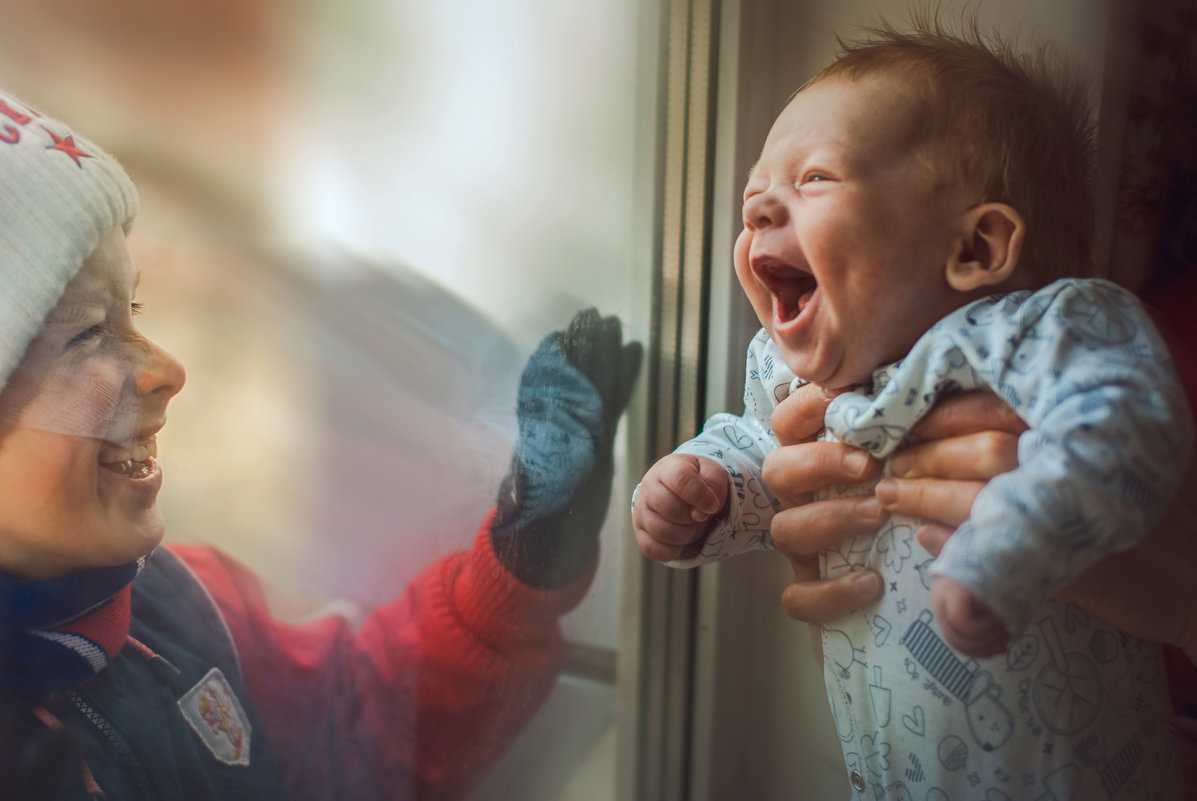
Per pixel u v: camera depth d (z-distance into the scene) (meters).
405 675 0.83
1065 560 0.48
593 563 1.05
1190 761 0.67
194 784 0.60
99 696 0.56
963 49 0.67
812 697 1.03
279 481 0.74
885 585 0.62
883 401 0.60
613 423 1.08
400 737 0.82
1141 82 0.78
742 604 1.08
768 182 0.66
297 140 0.71
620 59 1.02
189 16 0.62
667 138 1.05
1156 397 0.49
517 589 0.93
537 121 0.95
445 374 0.88
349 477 0.80
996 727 0.57
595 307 1.06
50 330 0.51
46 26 0.55
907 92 0.63
